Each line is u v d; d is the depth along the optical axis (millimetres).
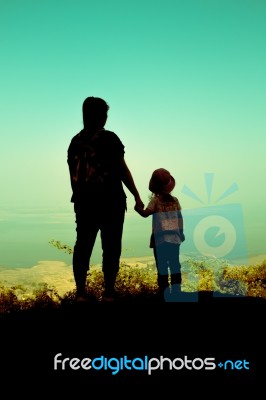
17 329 3260
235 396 2766
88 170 3584
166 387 2842
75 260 3688
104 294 3689
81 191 3611
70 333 3219
